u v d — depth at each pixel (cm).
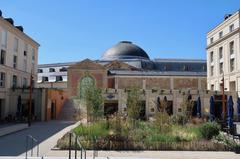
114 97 4938
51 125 3656
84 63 6656
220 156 1606
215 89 5934
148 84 7288
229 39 5356
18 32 4897
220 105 5116
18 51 4969
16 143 2050
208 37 6338
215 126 1998
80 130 2106
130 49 9225
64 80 8456
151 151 1747
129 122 2377
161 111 2908
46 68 9050
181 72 7612
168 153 1686
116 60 8294
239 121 3634
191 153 1691
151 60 9100
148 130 2155
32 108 4675
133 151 1744
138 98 2612
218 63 5803
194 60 9050
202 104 5069
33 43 5653
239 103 3591
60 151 1733
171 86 7338
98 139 1862
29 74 5466
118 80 7231
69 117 5091
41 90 4641
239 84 5019
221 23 5694
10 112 4694
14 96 4712
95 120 2397
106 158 1516
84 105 2589
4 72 4475
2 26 4350
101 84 6644
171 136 1938
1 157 1508
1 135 2489
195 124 2591
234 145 1812
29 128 3238
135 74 7319
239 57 5009
